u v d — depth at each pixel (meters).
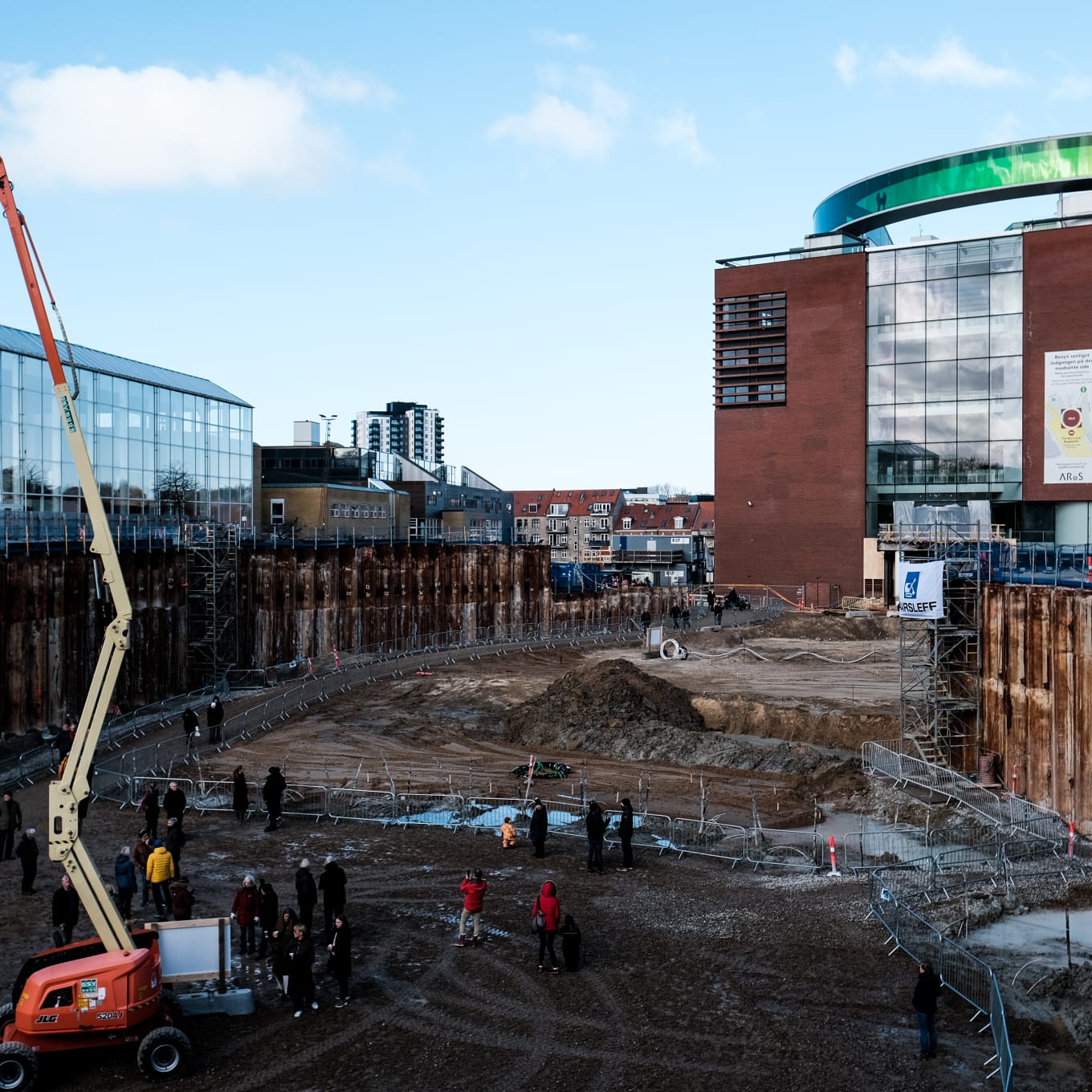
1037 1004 21.50
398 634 74.94
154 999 19.30
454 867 30.69
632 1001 21.47
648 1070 18.67
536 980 22.52
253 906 24.06
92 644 50.34
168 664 58.66
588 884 29.38
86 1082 18.48
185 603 60.88
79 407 57.84
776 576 89.62
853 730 49.31
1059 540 81.38
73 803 19.44
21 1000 18.59
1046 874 29.47
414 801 37.84
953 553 46.44
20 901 26.84
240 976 22.91
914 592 43.00
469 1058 19.17
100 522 20.17
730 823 36.41
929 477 84.75
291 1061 19.12
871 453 86.75
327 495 90.81
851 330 86.88
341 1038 20.00
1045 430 80.56
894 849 32.50
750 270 90.50
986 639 42.22
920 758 41.88
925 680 44.84
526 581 81.75
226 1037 20.11
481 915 26.56
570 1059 19.09
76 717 48.41
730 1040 19.81
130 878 25.70
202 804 37.09
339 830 34.44
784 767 44.62
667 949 24.25
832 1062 18.92
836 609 85.19
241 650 67.31
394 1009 21.19
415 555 76.56
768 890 28.83
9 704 44.31
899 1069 18.72
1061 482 80.25
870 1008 21.12
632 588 94.94
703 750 46.38
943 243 83.81
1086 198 85.19
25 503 52.66
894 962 23.45
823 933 25.19
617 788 41.41
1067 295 79.88
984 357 82.69
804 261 88.56
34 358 53.44
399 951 24.22
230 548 63.31
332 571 70.69
